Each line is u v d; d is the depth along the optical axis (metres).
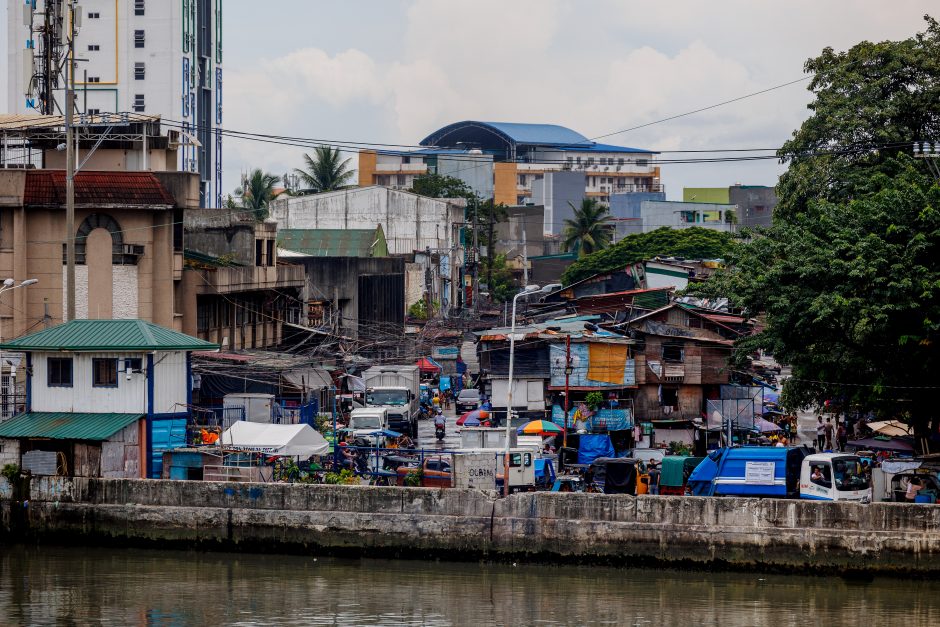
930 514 43.84
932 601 42.91
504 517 47.09
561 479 54.78
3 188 62.62
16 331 62.81
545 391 71.25
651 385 71.50
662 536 45.81
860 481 47.69
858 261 49.00
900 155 60.91
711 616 41.59
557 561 46.66
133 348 50.31
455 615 41.88
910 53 72.19
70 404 51.41
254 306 80.81
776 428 69.75
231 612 42.28
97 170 66.81
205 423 60.53
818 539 44.66
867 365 52.44
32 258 63.75
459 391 92.00
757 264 54.88
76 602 43.34
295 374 68.88
